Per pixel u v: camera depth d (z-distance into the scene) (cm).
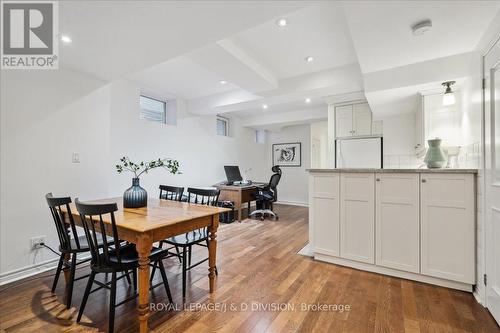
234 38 246
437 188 210
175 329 159
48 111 249
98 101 291
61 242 193
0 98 218
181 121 460
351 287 212
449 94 248
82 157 276
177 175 451
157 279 228
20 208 230
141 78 361
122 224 162
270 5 162
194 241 216
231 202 471
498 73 168
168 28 188
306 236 371
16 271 227
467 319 167
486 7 163
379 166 404
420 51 228
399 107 349
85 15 171
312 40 251
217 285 217
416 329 158
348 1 159
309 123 612
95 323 165
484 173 183
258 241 346
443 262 208
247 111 562
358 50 226
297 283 221
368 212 241
